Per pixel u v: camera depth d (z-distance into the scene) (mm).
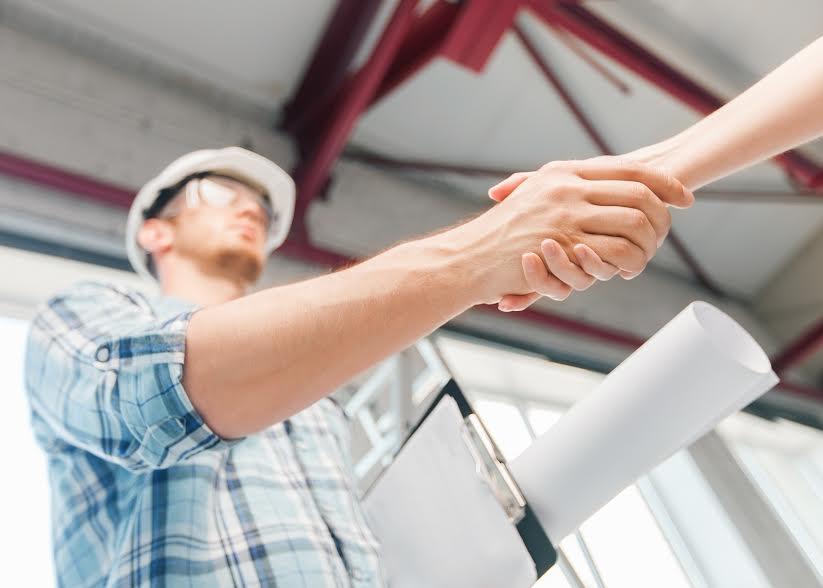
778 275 4363
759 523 2678
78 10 2305
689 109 3061
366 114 2945
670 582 2566
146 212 1000
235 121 2631
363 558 586
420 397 1734
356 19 2518
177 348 387
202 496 505
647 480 2941
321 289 413
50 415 470
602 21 2725
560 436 680
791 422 3625
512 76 2973
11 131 1938
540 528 669
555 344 2932
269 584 478
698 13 2910
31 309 1818
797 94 538
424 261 445
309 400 398
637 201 475
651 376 620
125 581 457
